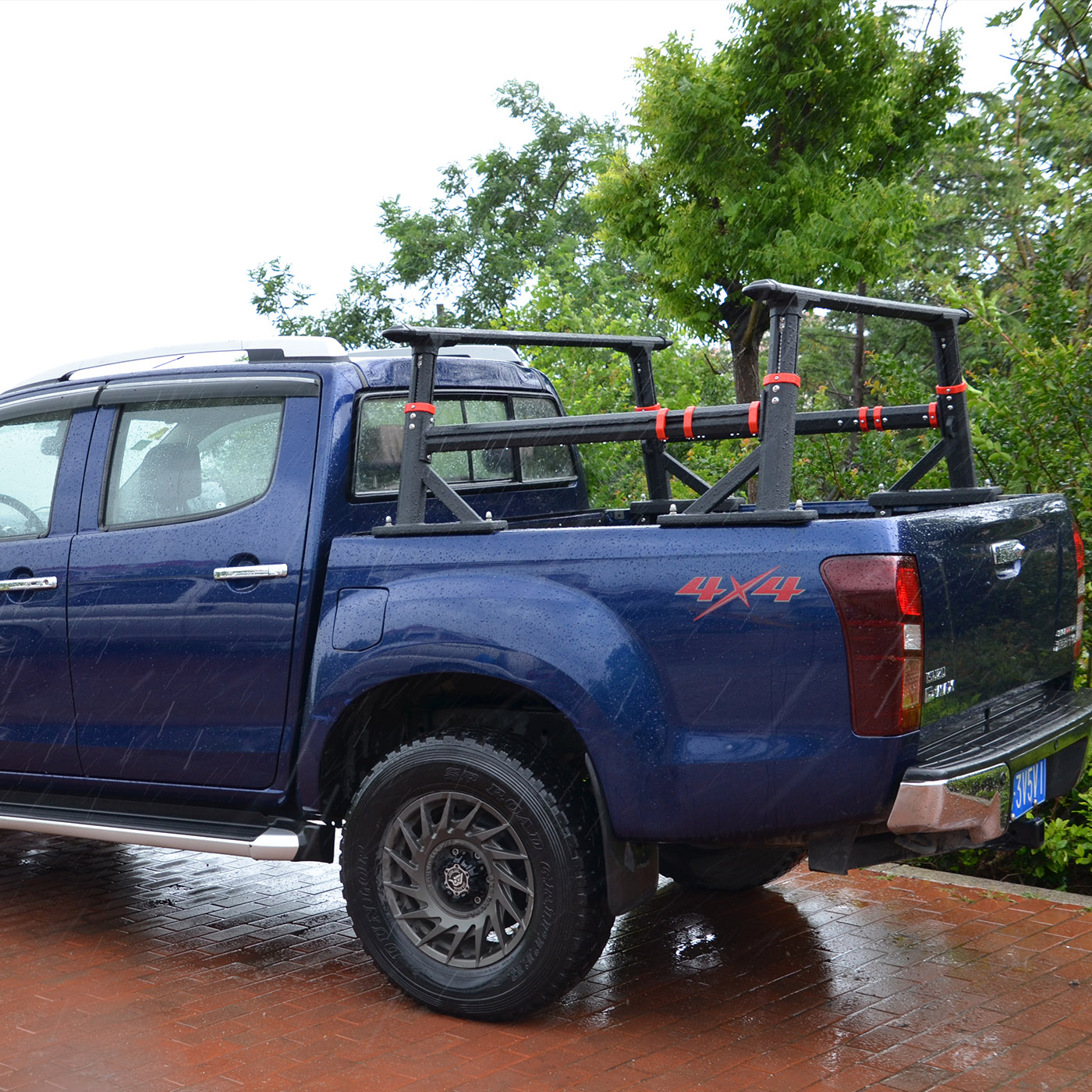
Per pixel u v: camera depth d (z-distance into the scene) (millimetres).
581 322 12109
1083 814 4844
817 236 13664
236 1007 3812
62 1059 3422
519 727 3996
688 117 14055
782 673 3232
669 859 4660
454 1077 3281
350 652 3779
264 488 4129
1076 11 10500
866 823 3236
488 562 3646
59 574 4426
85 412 4594
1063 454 5590
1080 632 4164
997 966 4020
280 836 3934
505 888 3588
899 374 7344
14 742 4594
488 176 40531
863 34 14000
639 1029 3590
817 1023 3600
